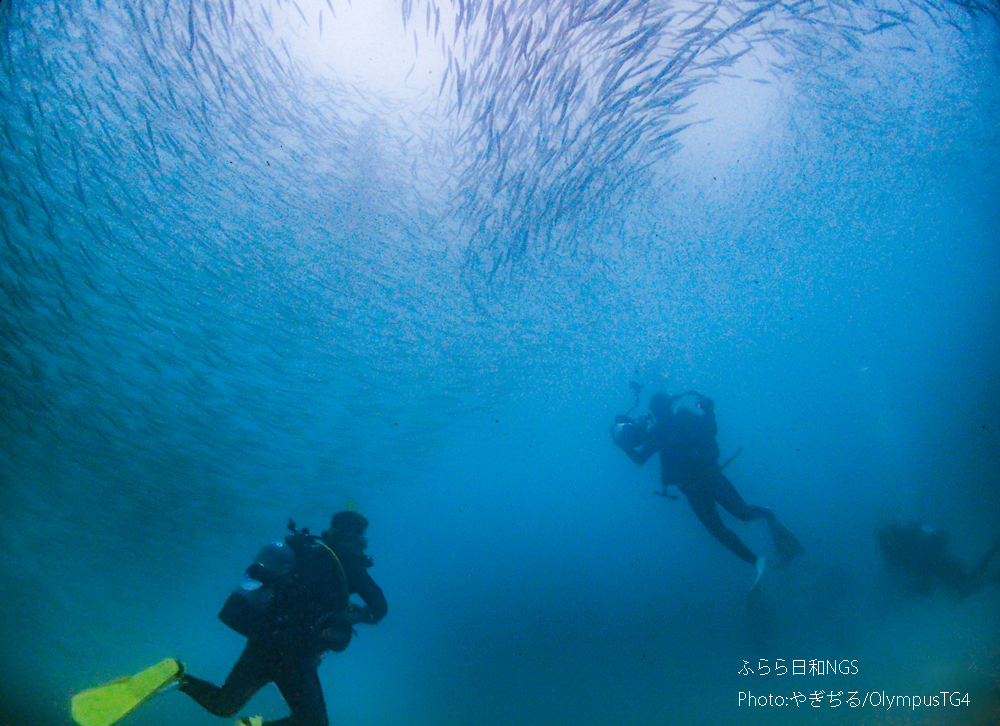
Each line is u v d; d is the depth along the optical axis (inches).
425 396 450.3
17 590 400.2
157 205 274.4
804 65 263.1
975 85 270.7
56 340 277.1
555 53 210.2
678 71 220.2
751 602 181.6
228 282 315.9
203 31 237.6
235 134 272.5
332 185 305.7
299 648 74.3
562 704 223.8
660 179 313.3
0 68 205.8
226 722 266.5
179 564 424.5
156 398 342.6
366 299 351.6
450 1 255.4
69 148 236.7
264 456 421.1
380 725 269.0
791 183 348.8
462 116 269.4
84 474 342.3
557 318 415.8
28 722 253.3
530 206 287.6
